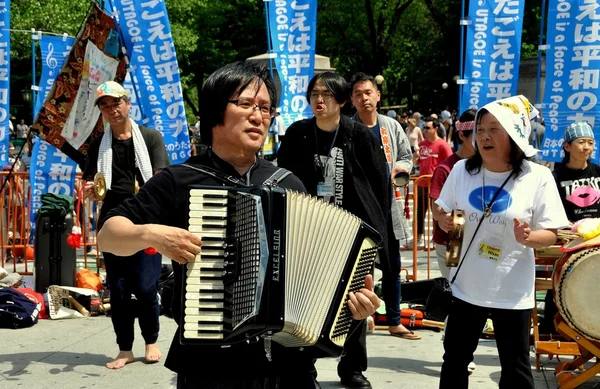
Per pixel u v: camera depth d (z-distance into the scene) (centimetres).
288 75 992
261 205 270
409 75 4181
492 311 426
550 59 948
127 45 827
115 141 591
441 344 678
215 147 307
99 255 921
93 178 594
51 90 780
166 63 857
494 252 424
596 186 602
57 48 1068
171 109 868
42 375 576
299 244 278
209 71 3891
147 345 609
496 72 966
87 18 801
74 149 779
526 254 425
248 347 288
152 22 841
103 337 689
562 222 420
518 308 420
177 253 267
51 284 789
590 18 924
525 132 423
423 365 613
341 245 293
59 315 757
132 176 592
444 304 461
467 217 431
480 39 965
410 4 4022
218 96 298
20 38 2470
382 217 523
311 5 987
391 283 688
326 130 524
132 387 549
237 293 266
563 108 945
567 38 936
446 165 574
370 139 523
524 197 424
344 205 520
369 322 710
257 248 267
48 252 789
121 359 599
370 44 4038
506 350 424
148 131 599
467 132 562
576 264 504
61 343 667
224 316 267
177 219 294
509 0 956
